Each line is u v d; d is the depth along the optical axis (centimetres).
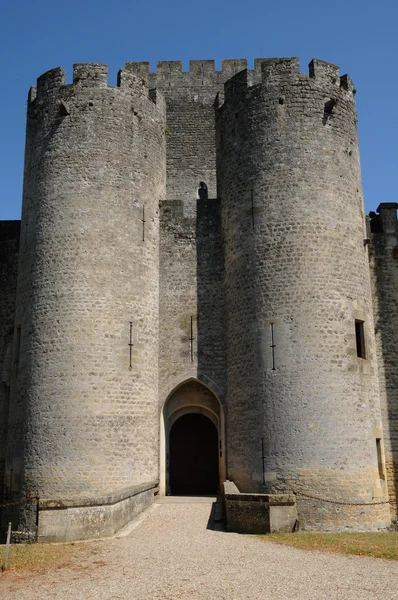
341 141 2209
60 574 1127
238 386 2122
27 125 2444
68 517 1470
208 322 2356
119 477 2028
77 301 2127
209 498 2194
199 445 2838
